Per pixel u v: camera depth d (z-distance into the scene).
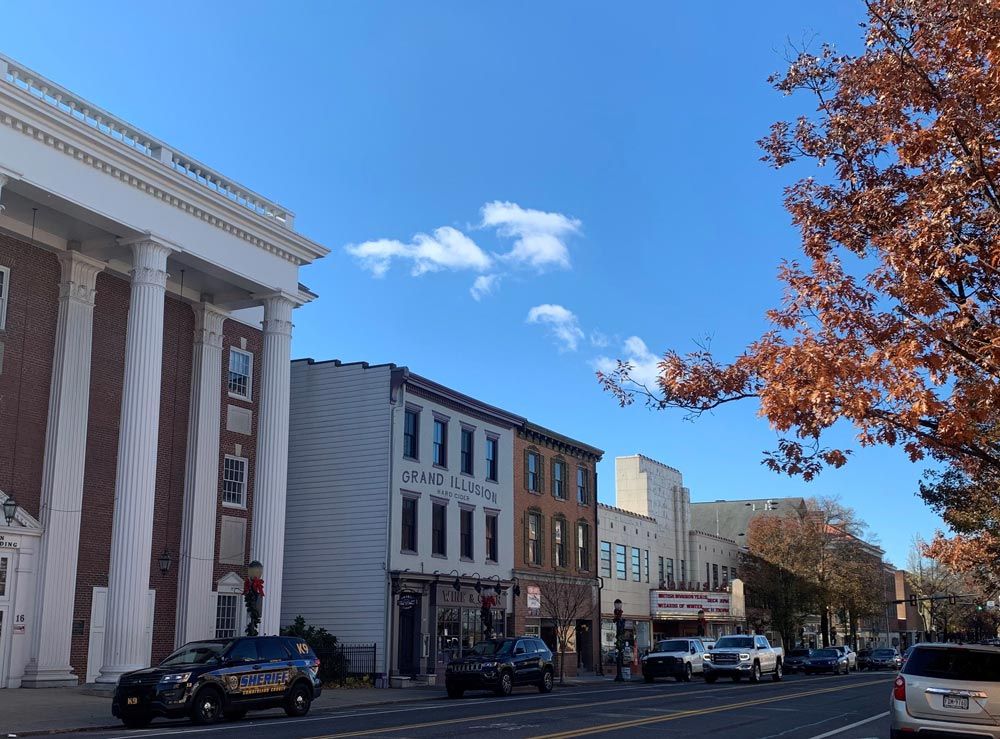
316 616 35.66
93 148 24.34
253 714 20.95
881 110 13.08
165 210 26.69
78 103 24.70
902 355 10.59
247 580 25.91
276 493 29.38
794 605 65.75
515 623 42.44
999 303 11.94
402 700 26.91
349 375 37.47
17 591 24.56
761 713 22.05
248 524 32.50
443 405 39.62
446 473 39.12
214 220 28.20
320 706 23.86
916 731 13.23
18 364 25.45
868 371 10.64
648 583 58.12
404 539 36.31
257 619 25.12
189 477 30.39
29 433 25.52
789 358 11.01
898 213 13.08
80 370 26.78
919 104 12.62
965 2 11.54
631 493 60.84
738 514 88.75
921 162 12.80
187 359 31.25
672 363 12.73
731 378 12.42
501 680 28.81
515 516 44.03
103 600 26.98
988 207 12.23
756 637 41.69
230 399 32.59
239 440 32.66
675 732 17.34
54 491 25.55
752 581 68.06
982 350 11.06
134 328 25.42
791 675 51.97
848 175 13.81
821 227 13.71
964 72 11.99
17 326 25.55
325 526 36.38
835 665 53.66
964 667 13.36
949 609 104.88
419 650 35.81
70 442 26.22
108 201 24.97
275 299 30.73
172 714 17.80
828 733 17.78
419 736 15.59
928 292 11.12
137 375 25.05
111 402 28.25
